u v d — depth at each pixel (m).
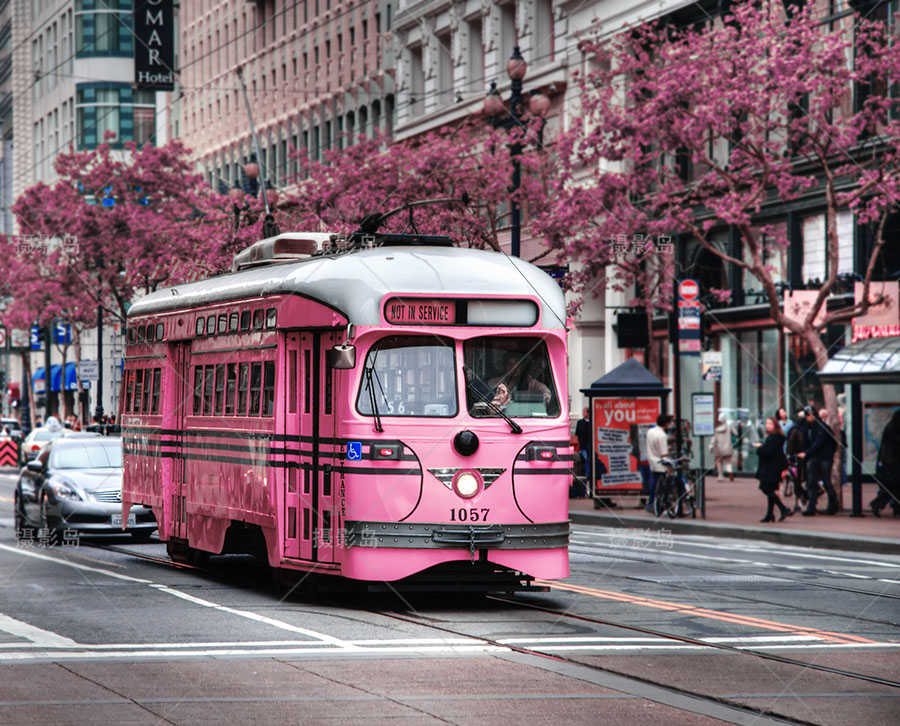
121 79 191.88
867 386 61.97
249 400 34.81
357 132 131.75
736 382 84.44
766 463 57.50
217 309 37.34
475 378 30.91
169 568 40.75
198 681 22.16
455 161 81.69
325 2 138.50
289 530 32.53
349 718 19.47
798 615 30.58
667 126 65.31
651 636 27.23
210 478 37.38
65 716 19.52
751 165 68.31
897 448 59.66
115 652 24.98
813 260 78.62
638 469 66.19
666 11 85.69
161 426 41.47
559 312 31.80
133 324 45.12
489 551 30.36
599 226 69.56
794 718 19.80
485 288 31.17
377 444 30.14
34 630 27.78
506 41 106.19
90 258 111.88
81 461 49.97
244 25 159.00
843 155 70.81
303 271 32.66
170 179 117.19
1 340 162.12
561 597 33.53
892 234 74.44
